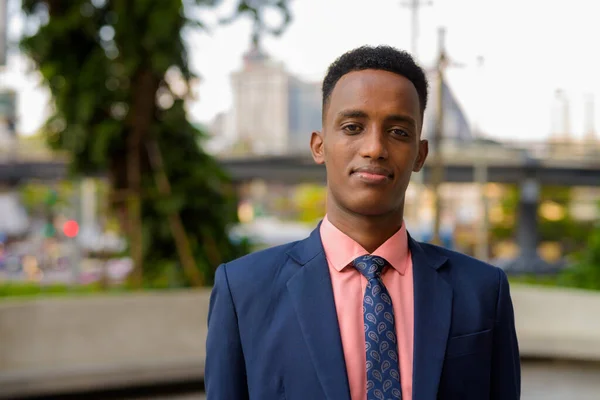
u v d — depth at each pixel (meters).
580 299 7.37
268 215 82.50
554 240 39.69
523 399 5.77
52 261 35.53
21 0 7.66
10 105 11.39
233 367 1.56
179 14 7.50
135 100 7.87
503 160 33.75
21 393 5.39
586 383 6.24
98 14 7.76
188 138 8.27
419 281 1.58
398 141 1.52
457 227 47.47
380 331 1.49
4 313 5.69
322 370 1.46
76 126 7.72
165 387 5.94
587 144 34.19
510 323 1.64
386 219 1.57
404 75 1.57
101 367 5.70
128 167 8.14
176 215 8.10
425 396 1.45
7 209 51.09
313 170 35.25
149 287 8.10
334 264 1.58
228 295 1.60
